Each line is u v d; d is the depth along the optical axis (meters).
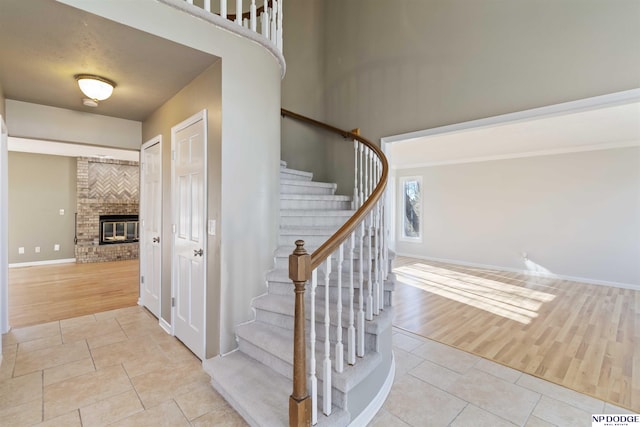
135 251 7.16
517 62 2.72
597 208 5.47
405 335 3.24
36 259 6.39
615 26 2.28
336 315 2.14
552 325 3.51
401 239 8.23
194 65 2.41
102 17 1.79
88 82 2.52
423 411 2.01
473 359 2.72
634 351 2.87
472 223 6.96
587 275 5.54
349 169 4.02
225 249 2.35
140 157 3.86
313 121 4.14
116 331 3.10
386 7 3.71
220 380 2.03
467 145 5.49
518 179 6.32
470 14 3.01
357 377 1.74
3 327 3.02
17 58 2.25
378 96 3.77
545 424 1.90
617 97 2.28
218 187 2.36
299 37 4.52
